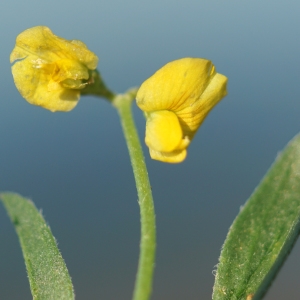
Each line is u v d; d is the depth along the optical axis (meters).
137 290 0.14
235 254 0.14
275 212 0.14
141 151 0.14
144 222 0.14
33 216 0.15
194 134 0.15
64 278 0.14
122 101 0.14
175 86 0.15
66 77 0.15
